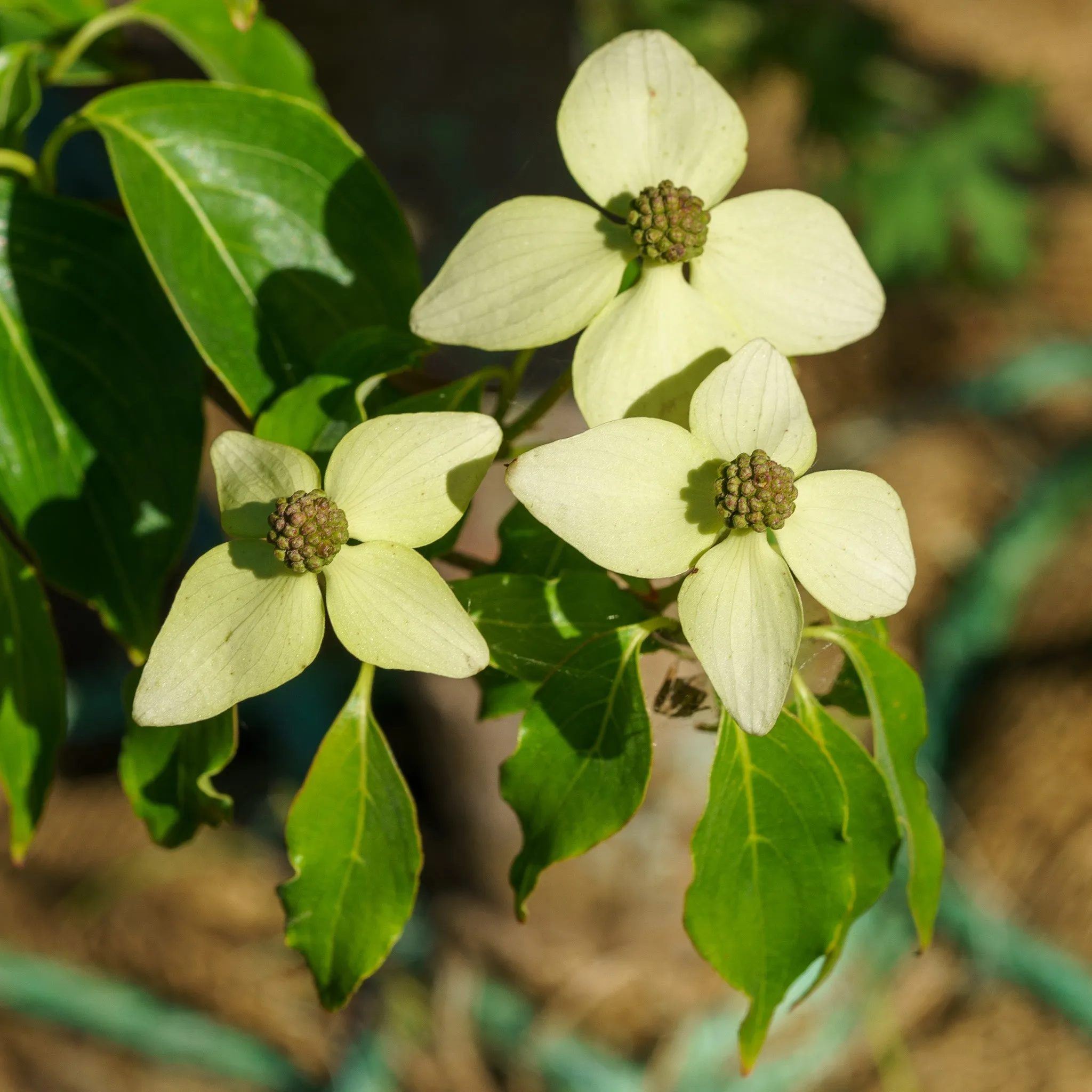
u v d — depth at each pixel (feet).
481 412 1.17
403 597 1.08
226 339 1.23
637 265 1.14
